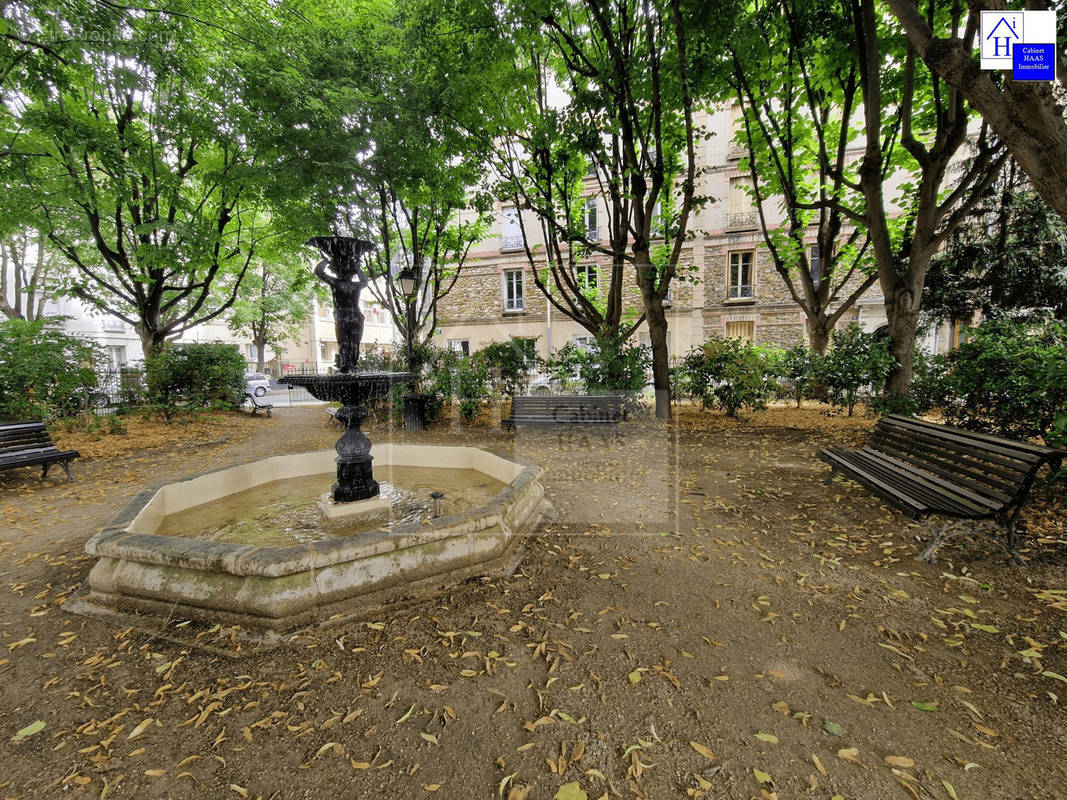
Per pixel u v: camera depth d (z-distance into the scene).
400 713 1.82
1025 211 8.84
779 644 2.23
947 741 1.65
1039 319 7.66
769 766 1.56
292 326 27.89
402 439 7.83
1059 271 8.55
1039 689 1.88
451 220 13.48
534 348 9.11
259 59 7.52
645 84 7.48
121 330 20.75
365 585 2.54
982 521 3.28
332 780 1.53
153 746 1.68
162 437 8.69
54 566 3.21
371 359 12.42
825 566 3.03
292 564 2.37
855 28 6.68
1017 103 3.18
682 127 8.52
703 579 2.89
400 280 9.83
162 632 2.34
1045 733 1.67
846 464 4.19
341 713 1.83
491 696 1.91
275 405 16.47
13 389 7.84
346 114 7.82
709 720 1.77
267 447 8.01
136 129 9.61
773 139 10.15
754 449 6.54
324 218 8.99
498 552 3.02
